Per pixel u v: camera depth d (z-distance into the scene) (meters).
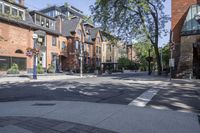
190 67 24.69
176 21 26.89
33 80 24.38
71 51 49.25
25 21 37.59
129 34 35.88
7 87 16.77
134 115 7.57
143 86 17.52
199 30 23.89
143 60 75.50
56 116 7.46
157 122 6.78
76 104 9.58
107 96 12.36
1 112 8.14
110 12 33.94
